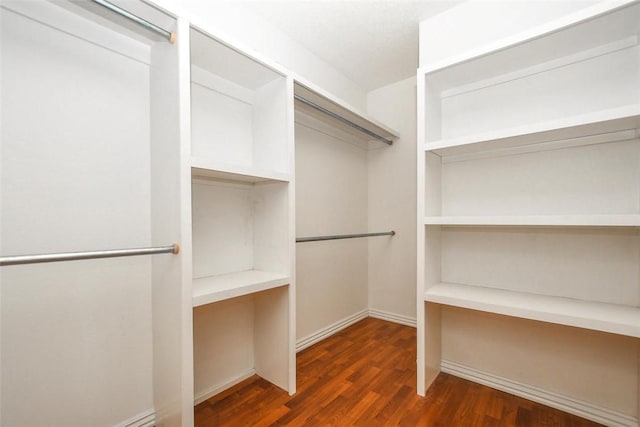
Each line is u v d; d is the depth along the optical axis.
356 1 1.69
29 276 1.06
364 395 1.58
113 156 1.25
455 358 1.81
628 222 1.12
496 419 1.39
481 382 1.70
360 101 2.80
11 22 1.02
